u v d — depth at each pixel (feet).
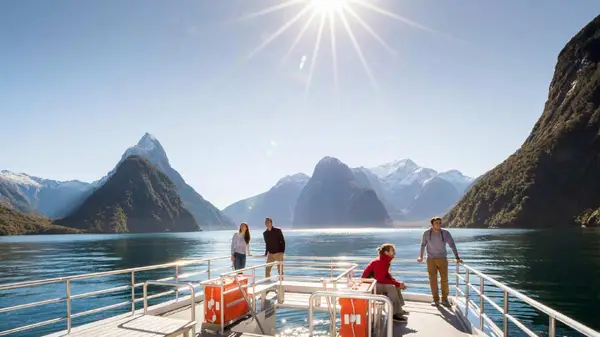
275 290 35.76
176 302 31.42
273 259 37.86
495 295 87.51
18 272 163.43
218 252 263.70
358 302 20.54
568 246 212.23
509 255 181.68
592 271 123.03
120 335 17.97
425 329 25.07
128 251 281.74
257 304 31.04
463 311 28.17
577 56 524.52
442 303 31.45
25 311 84.64
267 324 29.48
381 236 559.79
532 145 479.00
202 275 137.39
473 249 220.23
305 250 276.41
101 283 128.16
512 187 442.09
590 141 410.93
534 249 206.39
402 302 27.20
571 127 429.38
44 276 149.18
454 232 412.36
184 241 453.99
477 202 486.38
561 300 82.38
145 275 146.51
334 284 24.21
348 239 465.88
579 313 71.10
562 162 417.28
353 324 20.48
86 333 18.38
